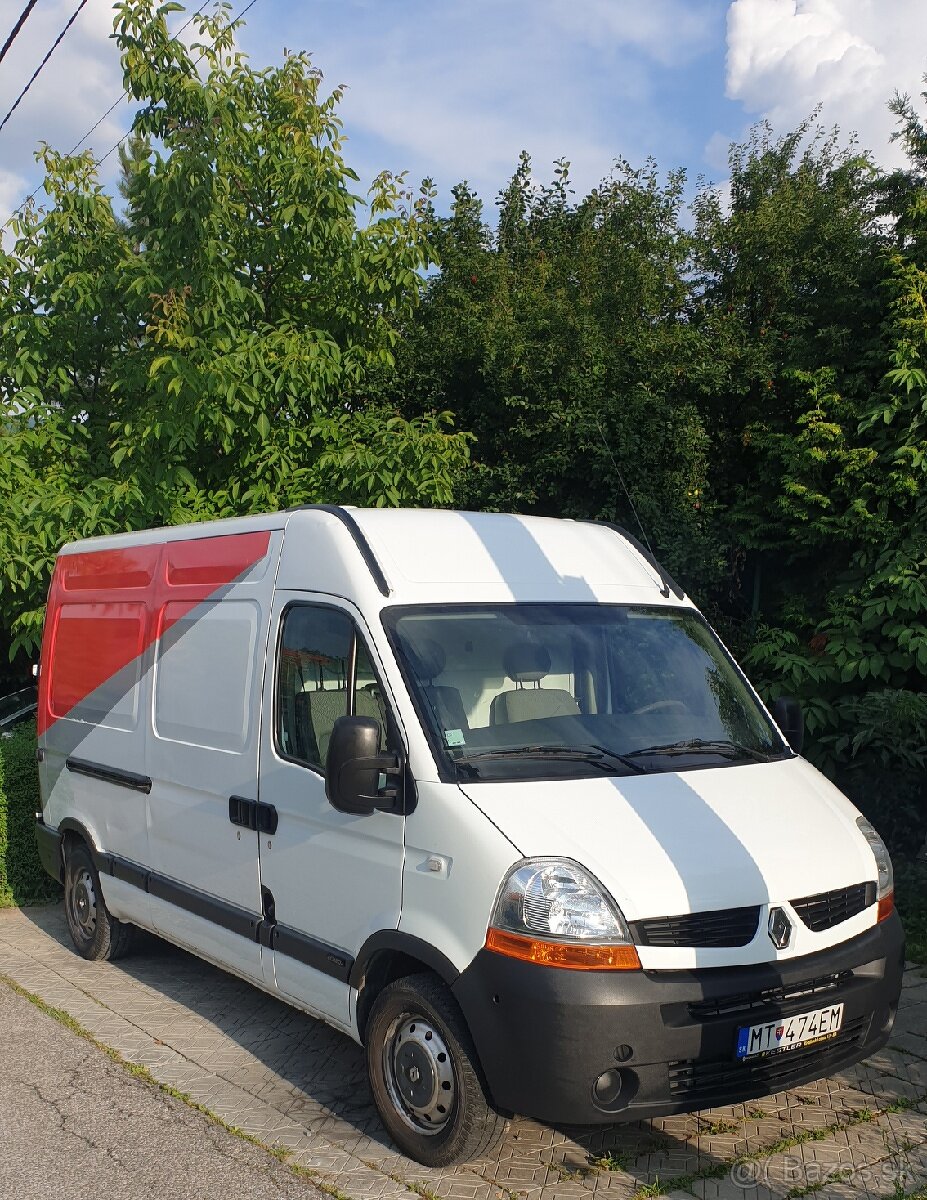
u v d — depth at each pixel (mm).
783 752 5031
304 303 10570
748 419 11062
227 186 9719
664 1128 4449
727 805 4293
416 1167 4152
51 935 7547
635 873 3818
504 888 3805
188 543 6043
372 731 4188
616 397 10664
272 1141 4395
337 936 4520
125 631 6512
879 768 8211
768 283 11609
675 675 5051
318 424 9617
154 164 9641
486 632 4711
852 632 8742
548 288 13539
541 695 4645
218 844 5383
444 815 4059
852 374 9984
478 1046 3805
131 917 6336
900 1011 5684
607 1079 3688
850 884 4199
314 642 4879
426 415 9977
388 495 9062
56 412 9961
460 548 5047
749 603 10906
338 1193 3965
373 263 10172
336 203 9938
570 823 3967
